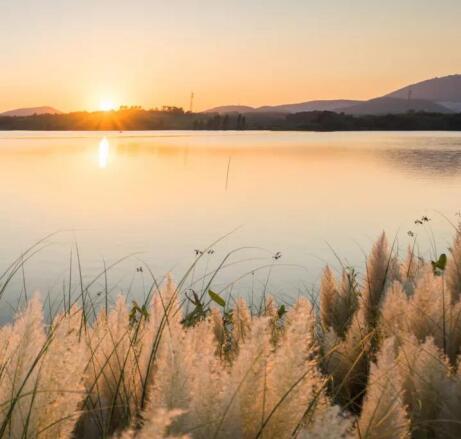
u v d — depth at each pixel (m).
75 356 1.51
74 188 38.12
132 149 100.62
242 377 1.47
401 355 2.04
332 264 12.40
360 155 74.38
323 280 4.01
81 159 72.81
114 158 74.38
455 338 2.62
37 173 51.97
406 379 1.98
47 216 24.92
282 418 1.45
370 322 3.51
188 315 3.55
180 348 1.55
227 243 16.72
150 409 1.45
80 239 17.91
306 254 14.23
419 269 4.35
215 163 62.69
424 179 40.81
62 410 1.46
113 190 36.62
